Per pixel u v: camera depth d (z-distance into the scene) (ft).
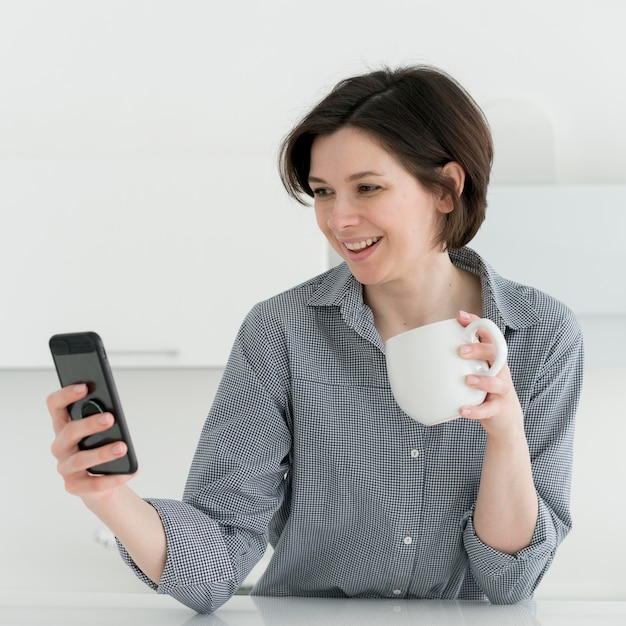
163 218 9.71
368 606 4.63
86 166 9.74
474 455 4.95
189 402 11.25
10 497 11.41
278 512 5.28
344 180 4.43
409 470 4.95
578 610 4.50
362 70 10.74
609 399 10.94
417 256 4.62
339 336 5.02
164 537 4.41
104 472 3.92
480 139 4.66
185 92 10.88
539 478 4.97
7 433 11.42
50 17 10.94
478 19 10.69
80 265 9.73
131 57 10.90
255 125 10.83
